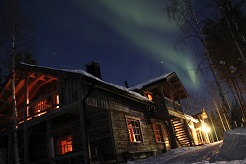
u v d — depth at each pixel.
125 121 14.00
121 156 12.12
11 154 13.44
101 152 12.38
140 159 13.31
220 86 12.34
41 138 15.43
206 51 13.44
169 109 18.12
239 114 18.31
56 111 11.66
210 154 7.71
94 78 10.95
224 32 14.44
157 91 22.34
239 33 12.50
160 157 12.45
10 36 13.08
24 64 13.48
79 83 11.15
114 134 12.34
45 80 14.65
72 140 13.62
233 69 15.55
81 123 10.31
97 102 11.98
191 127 26.67
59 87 11.97
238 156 5.52
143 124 16.45
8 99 16.12
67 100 11.45
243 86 20.62
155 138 17.19
